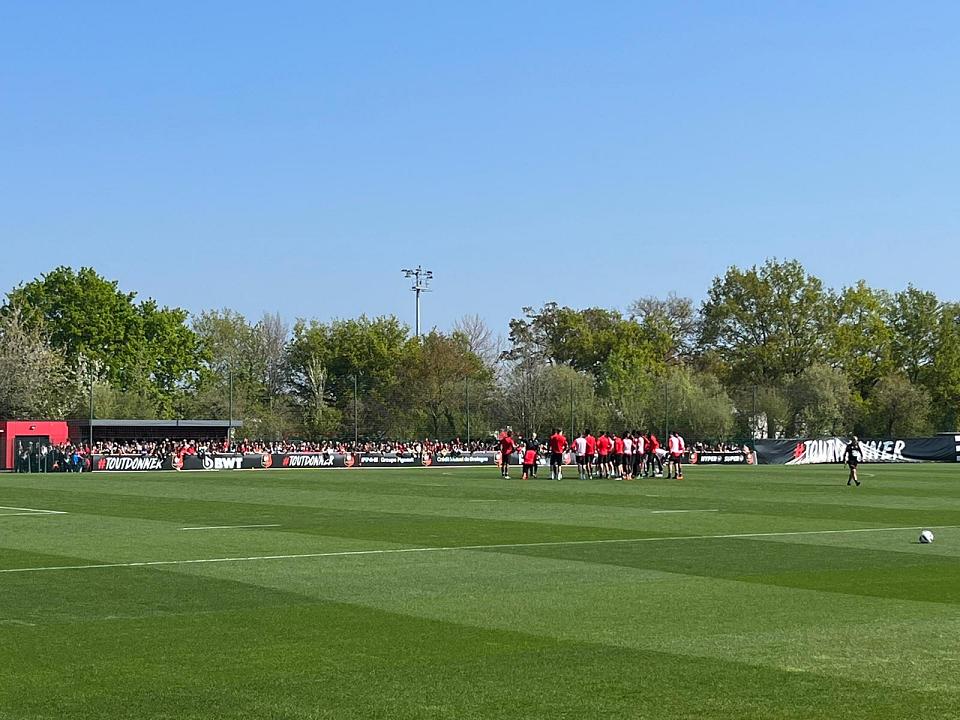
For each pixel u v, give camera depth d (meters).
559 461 61.69
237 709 10.85
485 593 18.09
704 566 21.67
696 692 11.53
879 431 119.62
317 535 27.98
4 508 37.94
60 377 112.44
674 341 146.00
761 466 85.12
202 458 82.31
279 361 154.75
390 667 12.66
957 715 10.68
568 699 11.24
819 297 122.81
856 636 14.45
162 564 21.86
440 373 131.38
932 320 129.12
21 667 12.63
